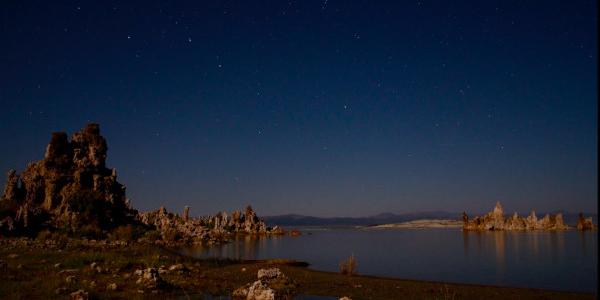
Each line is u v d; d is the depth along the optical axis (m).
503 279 37.81
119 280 25.09
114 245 55.34
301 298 24.42
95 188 80.25
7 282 22.48
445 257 61.97
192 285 25.89
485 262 54.09
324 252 73.19
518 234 146.75
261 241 114.75
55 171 79.00
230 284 27.09
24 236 60.69
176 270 30.88
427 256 63.94
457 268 47.03
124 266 31.09
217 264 40.09
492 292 27.98
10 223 60.78
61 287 21.77
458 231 192.75
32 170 79.06
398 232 197.75
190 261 40.72
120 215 83.50
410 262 54.47
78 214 73.31
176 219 127.88
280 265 41.41
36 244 49.06
